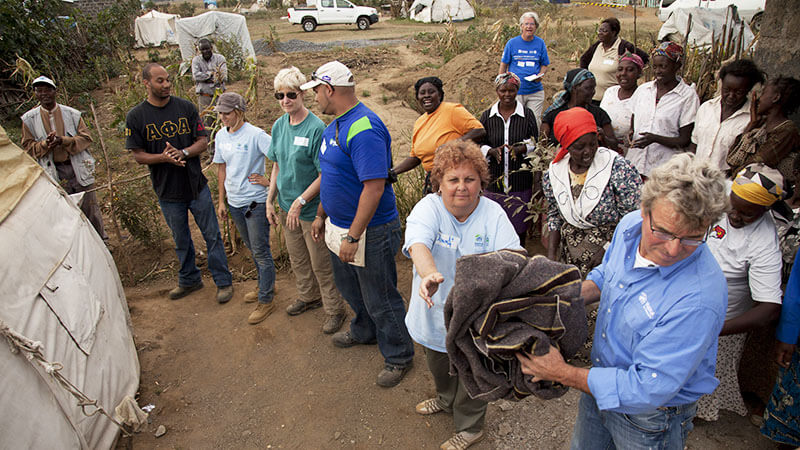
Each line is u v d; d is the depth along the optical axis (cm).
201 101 945
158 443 305
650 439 186
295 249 400
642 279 174
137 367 358
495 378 185
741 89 332
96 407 280
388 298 320
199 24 1574
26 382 232
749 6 1255
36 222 301
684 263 164
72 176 525
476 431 282
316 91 289
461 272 172
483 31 1791
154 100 407
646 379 165
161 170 420
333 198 306
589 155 282
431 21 2569
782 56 397
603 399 172
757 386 296
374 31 2350
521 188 421
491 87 1073
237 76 1395
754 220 235
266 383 351
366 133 279
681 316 161
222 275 454
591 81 387
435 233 228
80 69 1478
